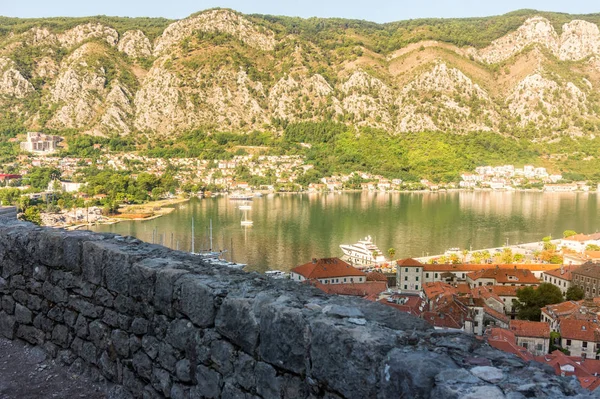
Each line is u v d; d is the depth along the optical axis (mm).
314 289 5828
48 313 8031
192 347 6008
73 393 7137
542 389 3697
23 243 8367
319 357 4691
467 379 3832
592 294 56375
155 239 90625
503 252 83562
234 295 5668
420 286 62062
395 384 4098
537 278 60562
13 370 7734
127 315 6918
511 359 4211
